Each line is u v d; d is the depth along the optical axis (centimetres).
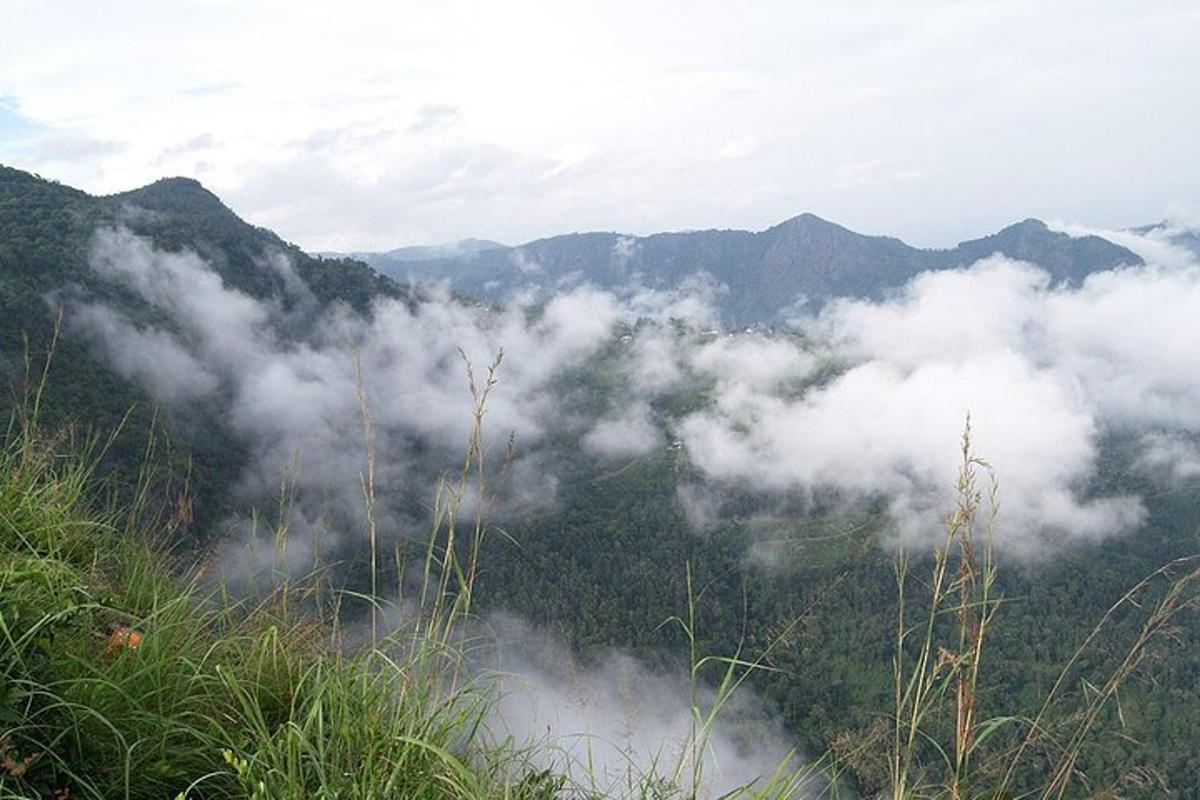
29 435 515
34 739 282
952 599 301
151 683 332
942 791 289
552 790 330
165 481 538
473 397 392
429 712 347
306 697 351
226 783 310
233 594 450
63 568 378
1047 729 299
